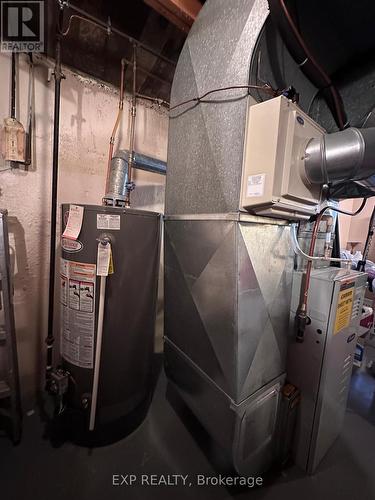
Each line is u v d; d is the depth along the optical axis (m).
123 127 1.53
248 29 0.76
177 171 1.14
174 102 1.15
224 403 0.96
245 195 0.81
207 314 1.01
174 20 1.08
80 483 1.02
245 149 0.80
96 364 1.07
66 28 1.09
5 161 1.17
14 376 1.12
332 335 1.01
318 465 1.15
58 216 1.35
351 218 2.87
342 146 0.74
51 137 1.28
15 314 1.30
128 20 1.11
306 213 0.96
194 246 1.05
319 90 1.09
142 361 1.27
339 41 0.92
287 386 1.14
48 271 1.38
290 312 1.14
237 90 0.80
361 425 1.40
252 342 0.92
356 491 1.04
